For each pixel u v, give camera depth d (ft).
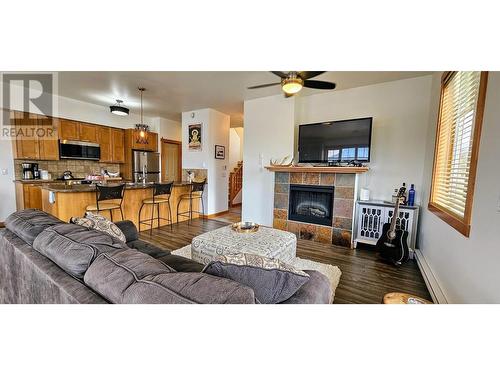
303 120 13.84
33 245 4.19
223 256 3.35
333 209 11.88
